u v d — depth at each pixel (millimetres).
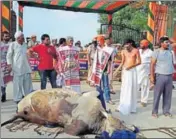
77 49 9211
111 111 8227
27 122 6902
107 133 5766
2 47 8773
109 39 9023
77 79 9211
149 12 14672
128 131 5898
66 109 6457
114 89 12078
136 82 8125
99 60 8992
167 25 15070
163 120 7523
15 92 8664
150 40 14625
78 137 5949
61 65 9078
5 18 11523
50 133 6148
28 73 8719
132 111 8164
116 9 14547
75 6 13875
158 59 7691
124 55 8094
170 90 7848
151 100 10039
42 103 6723
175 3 15656
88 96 6680
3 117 7309
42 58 9086
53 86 9234
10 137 5906
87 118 6172
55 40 13234
